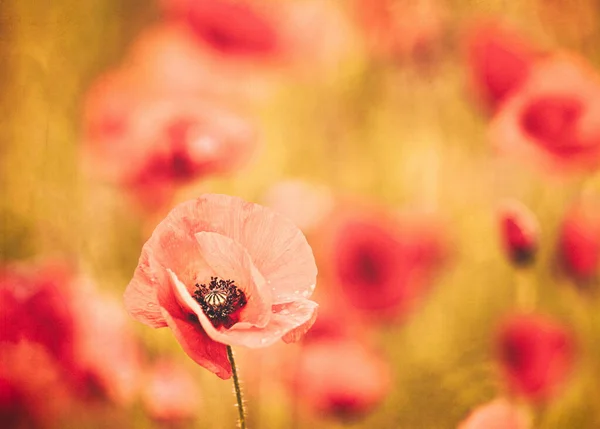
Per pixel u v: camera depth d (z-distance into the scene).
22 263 1.05
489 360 1.09
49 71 1.08
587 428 1.08
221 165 1.00
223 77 1.07
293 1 1.08
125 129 1.04
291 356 1.04
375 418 1.05
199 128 1.00
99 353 1.03
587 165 1.06
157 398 1.04
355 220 1.06
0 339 1.01
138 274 0.76
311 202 1.06
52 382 1.03
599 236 1.09
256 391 1.04
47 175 1.06
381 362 1.05
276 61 1.09
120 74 1.07
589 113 1.03
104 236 1.06
